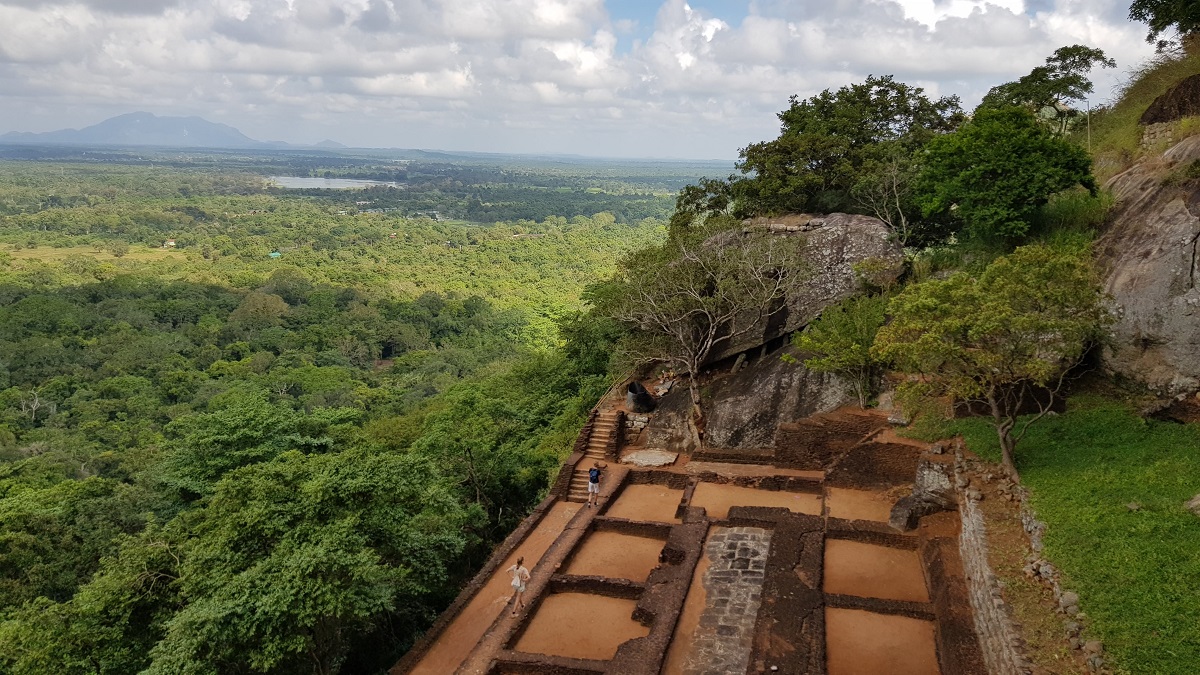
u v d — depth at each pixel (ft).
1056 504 40.47
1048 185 59.06
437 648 48.24
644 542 59.62
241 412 81.87
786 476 65.10
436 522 60.23
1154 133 61.57
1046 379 42.34
